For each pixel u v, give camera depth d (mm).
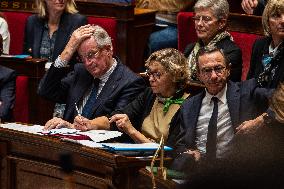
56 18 11117
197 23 8711
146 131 7156
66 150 6000
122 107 7809
